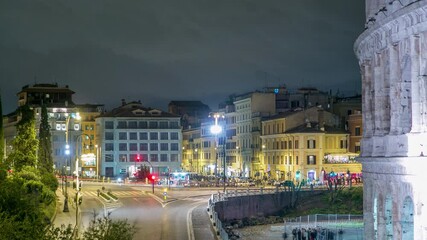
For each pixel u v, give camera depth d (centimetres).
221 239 8325
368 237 7019
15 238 5250
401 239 6000
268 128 19975
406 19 5756
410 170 5712
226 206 12619
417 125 5678
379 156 6419
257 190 14300
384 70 6525
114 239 5978
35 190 10125
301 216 12638
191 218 10612
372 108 7081
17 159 11081
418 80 5659
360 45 7131
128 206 12388
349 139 18225
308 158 17988
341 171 17788
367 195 7031
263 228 12300
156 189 16212
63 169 19375
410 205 5972
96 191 15812
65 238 5553
